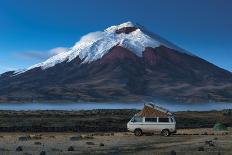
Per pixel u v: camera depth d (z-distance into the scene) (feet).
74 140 161.79
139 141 158.10
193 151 126.11
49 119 330.13
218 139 160.25
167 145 142.31
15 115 373.81
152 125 179.22
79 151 128.98
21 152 124.88
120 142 154.92
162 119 179.42
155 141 157.79
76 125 280.51
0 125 275.18
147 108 182.50
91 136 179.93
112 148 136.67
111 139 165.37
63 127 258.37
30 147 138.41
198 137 171.42
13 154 120.47
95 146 142.61
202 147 130.93
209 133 200.95
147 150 130.62
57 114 396.57
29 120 318.24
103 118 347.77
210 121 338.13
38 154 121.08
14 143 151.02
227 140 155.74
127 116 382.63
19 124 284.82
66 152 126.52
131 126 181.27
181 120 343.26
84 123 298.35
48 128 252.42
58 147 139.54
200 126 287.69
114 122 314.55
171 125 177.99
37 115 376.68
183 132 210.79
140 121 180.86
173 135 183.42
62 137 177.99
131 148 136.05
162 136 177.37
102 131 245.86
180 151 126.31
